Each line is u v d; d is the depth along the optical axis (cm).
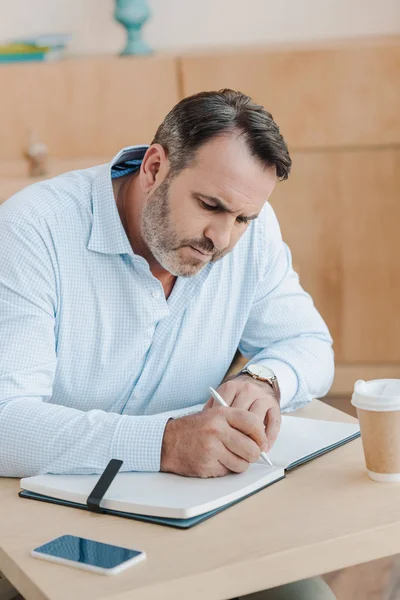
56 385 168
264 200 150
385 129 355
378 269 370
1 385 148
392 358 377
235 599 157
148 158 155
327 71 353
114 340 168
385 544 118
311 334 185
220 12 404
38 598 105
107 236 163
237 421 137
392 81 351
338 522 120
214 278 178
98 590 104
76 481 135
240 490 128
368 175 361
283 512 124
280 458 141
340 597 236
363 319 375
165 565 109
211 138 144
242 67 355
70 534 118
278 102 357
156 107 359
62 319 163
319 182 364
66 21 405
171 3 404
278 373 168
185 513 120
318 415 166
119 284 166
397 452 131
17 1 405
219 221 149
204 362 181
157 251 156
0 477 144
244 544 114
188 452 134
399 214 363
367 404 130
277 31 404
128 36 378
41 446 140
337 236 368
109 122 361
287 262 193
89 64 358
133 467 137
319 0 399
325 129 358
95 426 140
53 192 166
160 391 178
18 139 363
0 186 270
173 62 355
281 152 146
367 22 399
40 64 358
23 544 117
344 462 141
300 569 113
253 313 187
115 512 125
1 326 151
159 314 168
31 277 156
